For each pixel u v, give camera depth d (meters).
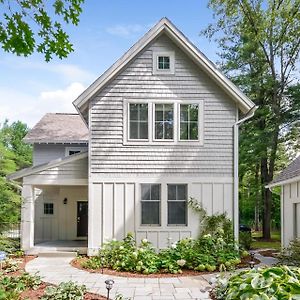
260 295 2.92
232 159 13.70
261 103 22.11
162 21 13.48
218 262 11.35
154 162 13.57
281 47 21.67
